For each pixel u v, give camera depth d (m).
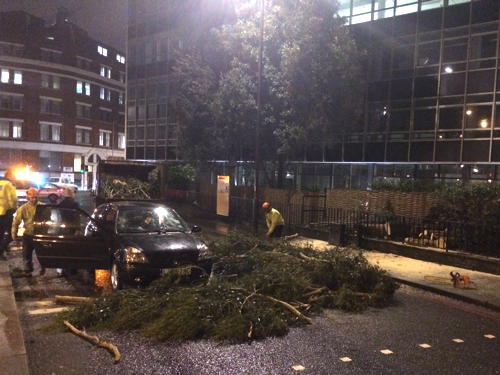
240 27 19.03
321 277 7.78
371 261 11.27
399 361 5.11
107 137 65.75
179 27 34.09
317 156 25.30
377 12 23.25
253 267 8.54
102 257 8.45
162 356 5.10
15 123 55.41
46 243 8.30
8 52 55.50
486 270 10.04
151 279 7.58
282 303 6.67
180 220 9.31
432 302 7.90
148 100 37.03
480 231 10.95
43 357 5.02
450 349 5.54
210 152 23.36
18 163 55.53
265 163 23.39
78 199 32.97
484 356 5.33
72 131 59.72
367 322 6.60
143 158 37.56
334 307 7.31
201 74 21.72
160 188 19.12
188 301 6.01
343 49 17.77
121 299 6.43
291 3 18.05
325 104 17.72
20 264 10.19
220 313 6.05
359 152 23.80
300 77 17.50
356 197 16.02
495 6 19.61
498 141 19.58
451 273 8.77
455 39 20.75
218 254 9.06
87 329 5.94
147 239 8.06
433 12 21.38
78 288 8.22
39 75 56.72
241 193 22.80
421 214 13.71
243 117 19.31
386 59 22.91
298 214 17.70
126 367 4.78
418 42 21.88
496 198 11.41
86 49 62.38
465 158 20.55
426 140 21.69
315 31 17.48
